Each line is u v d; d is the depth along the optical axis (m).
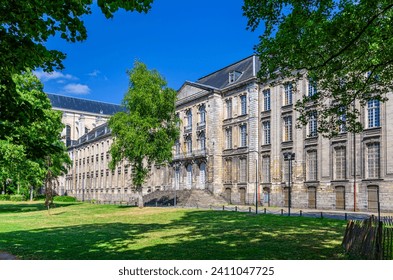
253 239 16.97
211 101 57.22
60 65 10.24
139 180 43.62
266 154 49.66
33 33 9.40
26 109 10.59
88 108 120.31
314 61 16.94
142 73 43.16
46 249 15.28
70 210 44.69
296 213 33.12
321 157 41.97
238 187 52.94
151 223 26.56
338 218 27.08
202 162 58.62
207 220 27.47
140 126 41.47
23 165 38.88
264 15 16.67
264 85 50.91
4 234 20.81
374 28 14.43
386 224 20.31
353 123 19.59
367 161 37.38
